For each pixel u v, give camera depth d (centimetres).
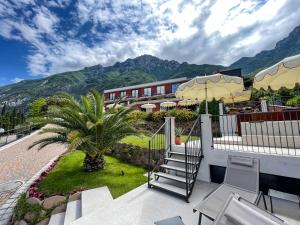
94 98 790
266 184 469
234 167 446
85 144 695
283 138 527
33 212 508
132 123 780
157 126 1445
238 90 830
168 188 508
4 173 855
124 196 505
